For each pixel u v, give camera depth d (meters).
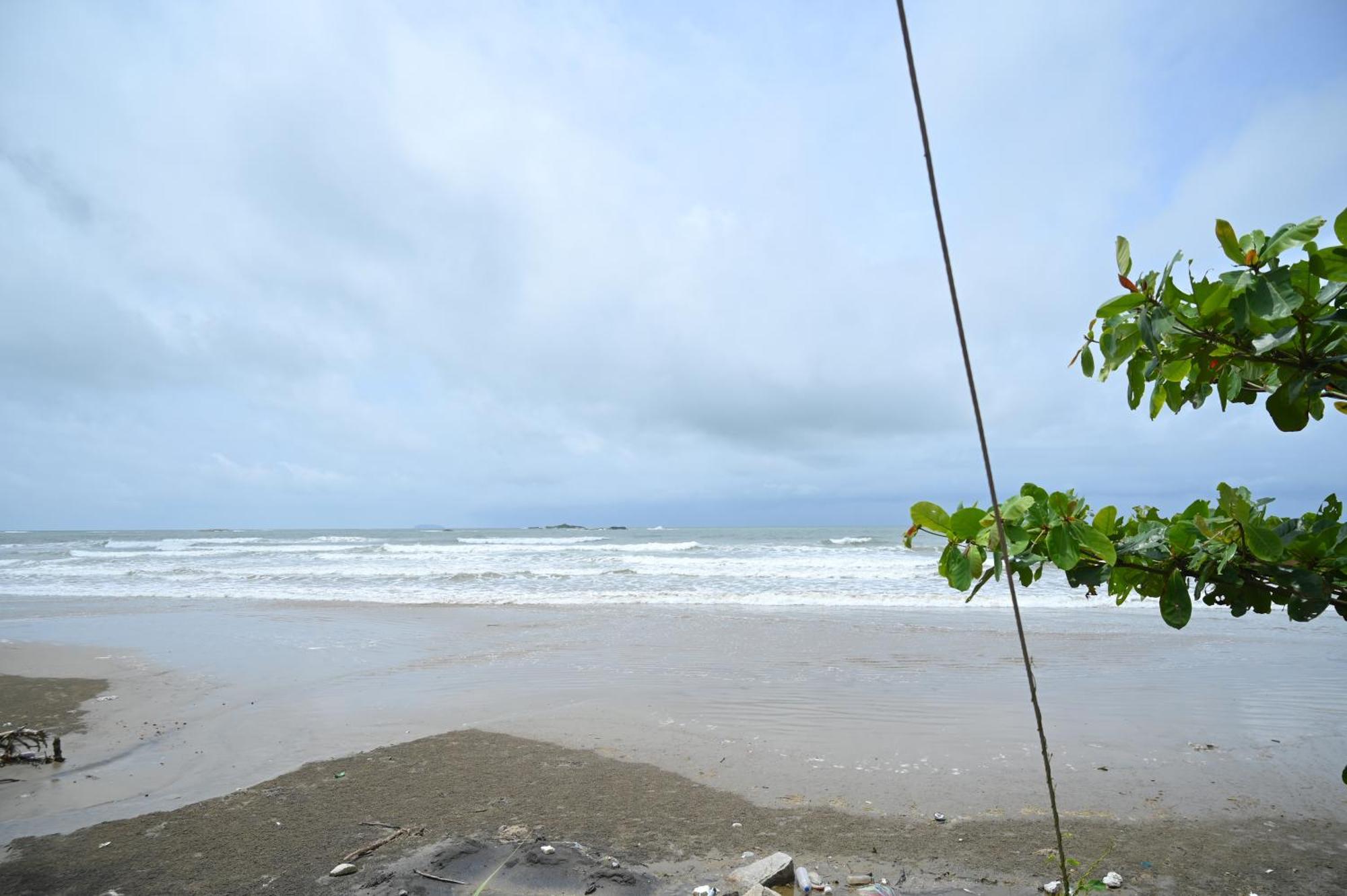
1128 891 3.87
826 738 6.70
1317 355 1.51
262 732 7.14
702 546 39.69
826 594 17.73
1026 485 1.85
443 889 3.96
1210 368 1.73
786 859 4.10
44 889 4.06
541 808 5.12
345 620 14.34
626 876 4.08
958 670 9.50
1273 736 6.62
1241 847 4.40
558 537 68.62
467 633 12.66
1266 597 1.77
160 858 4.42
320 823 4.91
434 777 5.79
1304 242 1.43
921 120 1.17
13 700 8.56
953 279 1.21
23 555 36.09
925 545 37.12
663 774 5.80
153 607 16.61
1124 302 1.65
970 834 4.65
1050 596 17.00
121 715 7.86
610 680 9.05
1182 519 2.02
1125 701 7.86
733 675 9.30
